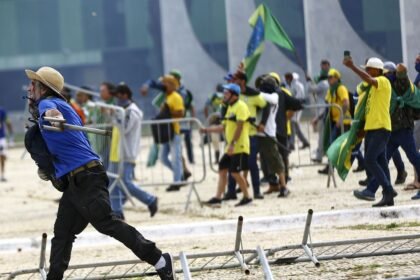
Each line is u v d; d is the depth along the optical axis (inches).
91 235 1061.8
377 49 1588.3
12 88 4746.6
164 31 3348.9
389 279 692.1
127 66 4564.5
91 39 4653.1
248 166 1273.4
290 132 1578.5
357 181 1412.4
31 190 1822.1
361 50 1603.1
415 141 1245.7
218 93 1993.1
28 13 4724.4
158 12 4355.3
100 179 707.4
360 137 1114.7
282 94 1382.9
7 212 1467.8
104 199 703.7
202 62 3336.6
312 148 1966.0
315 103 1593.3
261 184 1515.7
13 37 4744.1
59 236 716.0
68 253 720.3
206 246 971.9
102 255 967.6
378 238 763.4
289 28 2127.2
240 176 1272.1
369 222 1050.7
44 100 710.5
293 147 1662.2
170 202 1419.8
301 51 2203.5
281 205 1234.6
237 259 784.9
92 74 4650.6
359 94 1093.1
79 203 702.5
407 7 1350.9
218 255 759.1
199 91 3339.1
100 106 1267.2
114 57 4603.8
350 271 764.6
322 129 1482.5
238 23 2176.4
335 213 1063.0
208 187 1593.3
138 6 4532.5
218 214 1217.4
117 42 4581.7
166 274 714.8
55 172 706.8
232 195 1357.0
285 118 1384.1
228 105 1279.5
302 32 2137.1
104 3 4598.9
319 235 984.9
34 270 757.3
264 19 1476.4
